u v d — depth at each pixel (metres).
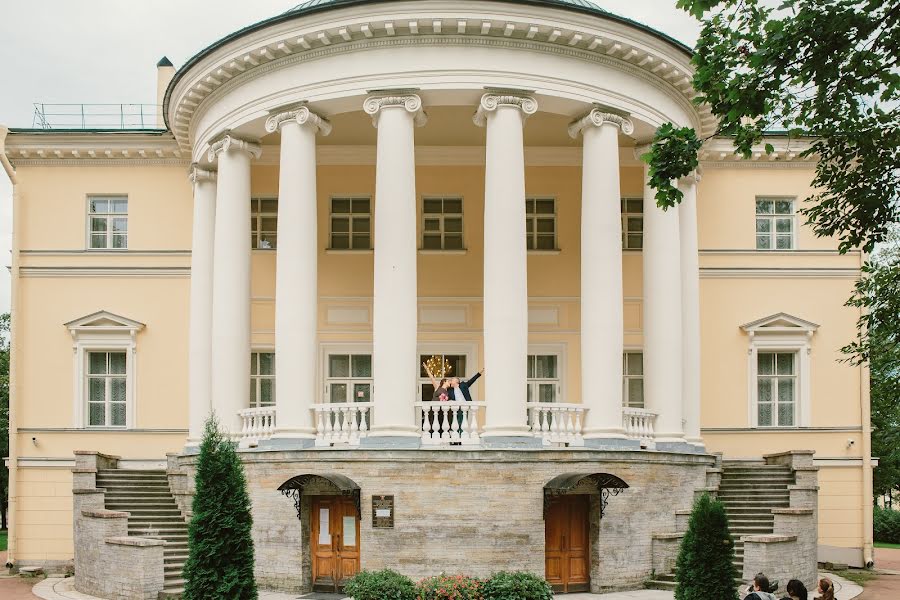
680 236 28.00
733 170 31.91
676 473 24.53
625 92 24.53
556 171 30.52
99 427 30.44
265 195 30.56
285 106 24.19
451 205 30.39
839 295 31.67
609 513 22.80
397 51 23.28
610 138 24.20
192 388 28.28
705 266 31.48
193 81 25.97
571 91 23.73
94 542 23.06
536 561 21.84
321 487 22.52
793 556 22.91
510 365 22.58
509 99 23.22
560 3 22.88
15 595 23.80
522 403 22.59
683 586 17.97
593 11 23.22
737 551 23.62
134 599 21.38
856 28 14.70
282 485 22.17
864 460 31.17
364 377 29.86
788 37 14.91
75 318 30.67
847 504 31.08
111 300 30.88
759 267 31.59
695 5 15.09
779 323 31.41
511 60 23.30
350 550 22.58
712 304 31.44
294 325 23.59
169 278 30.91
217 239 26.00
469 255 30.09
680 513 24.27
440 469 21.92
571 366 29.86
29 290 30.88
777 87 15.45
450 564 21.66
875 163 17.27
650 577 23.41
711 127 28.70
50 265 30.92
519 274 22.92
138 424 30.47
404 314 22.80
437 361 29.73
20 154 30.89
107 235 31.30
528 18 22.95
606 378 23.59
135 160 31.17
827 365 31.50
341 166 30.44
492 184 23.16
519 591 19.27
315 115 24.14
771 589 21.16
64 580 26.64
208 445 18.30
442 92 23.30
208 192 28.70
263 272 30.44
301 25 23.42
